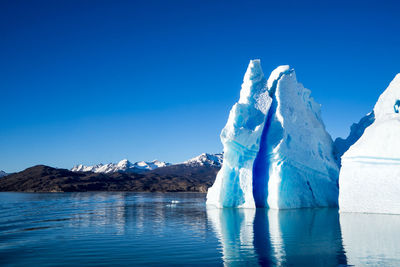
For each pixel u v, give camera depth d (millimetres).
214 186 37875
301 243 12703
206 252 11391
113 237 14859
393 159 21719
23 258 10828
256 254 10961
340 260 9922
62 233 16344
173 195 73375
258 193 30750
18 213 28062
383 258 10070
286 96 30406
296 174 29266
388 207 21406
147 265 9742
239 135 28875
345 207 23453
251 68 31469
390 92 28234
